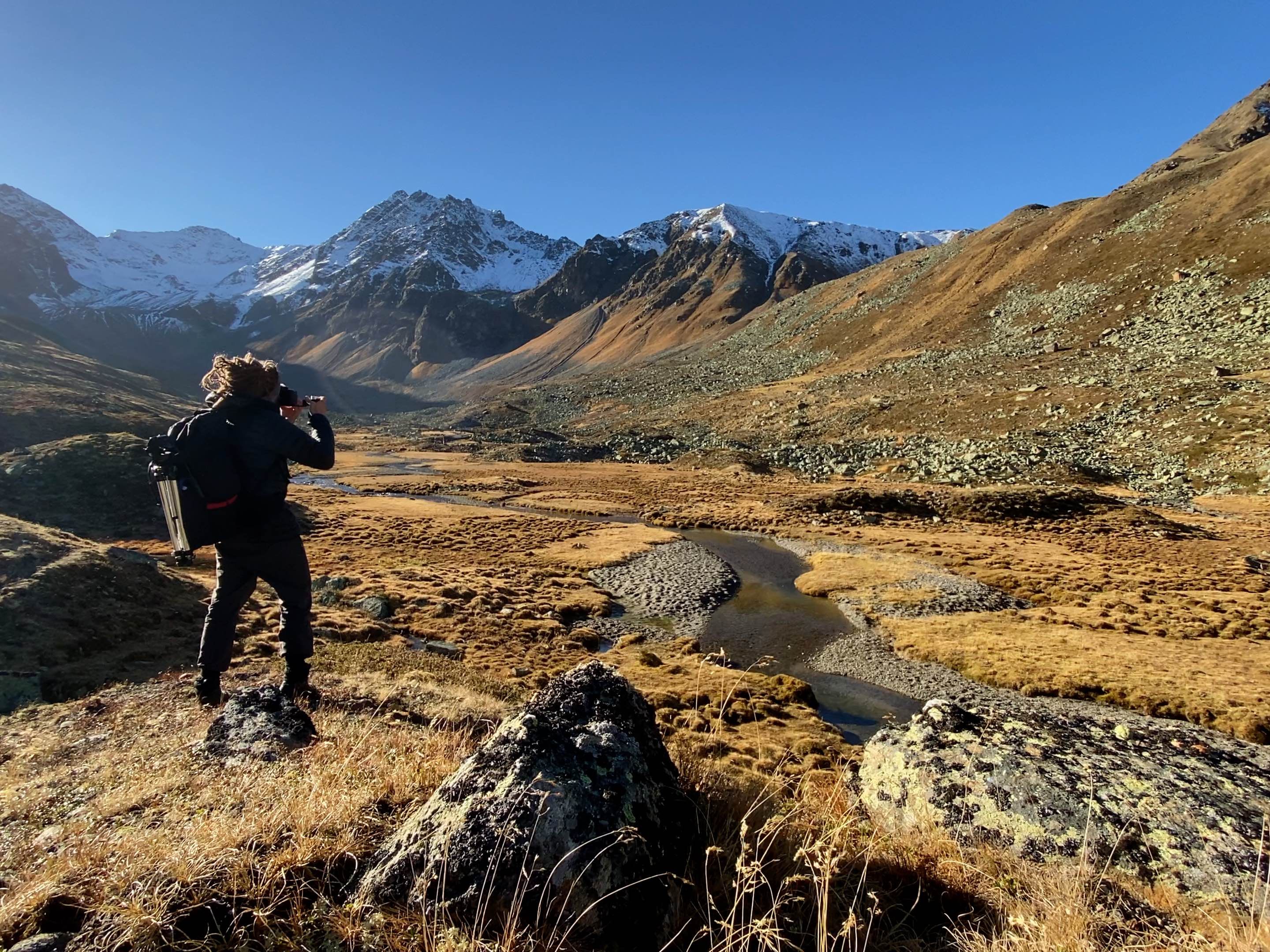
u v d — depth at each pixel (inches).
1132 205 5615.2
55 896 120.8
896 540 2122.3
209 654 274.8
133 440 2346.2
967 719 323.0
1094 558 1855.3
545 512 2987.2
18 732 360.2
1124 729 320.5
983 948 134.3
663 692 887.1
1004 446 3304.6
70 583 701.9
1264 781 274.1
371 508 2839.6
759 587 1662.2
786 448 4288.9
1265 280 3750.0
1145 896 190.4
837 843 150.6
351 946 113.3
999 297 5669.3
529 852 124.1
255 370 244.4
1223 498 2468.0
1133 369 3678.6
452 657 981.8
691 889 136.7
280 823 146.2
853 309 7583.7
